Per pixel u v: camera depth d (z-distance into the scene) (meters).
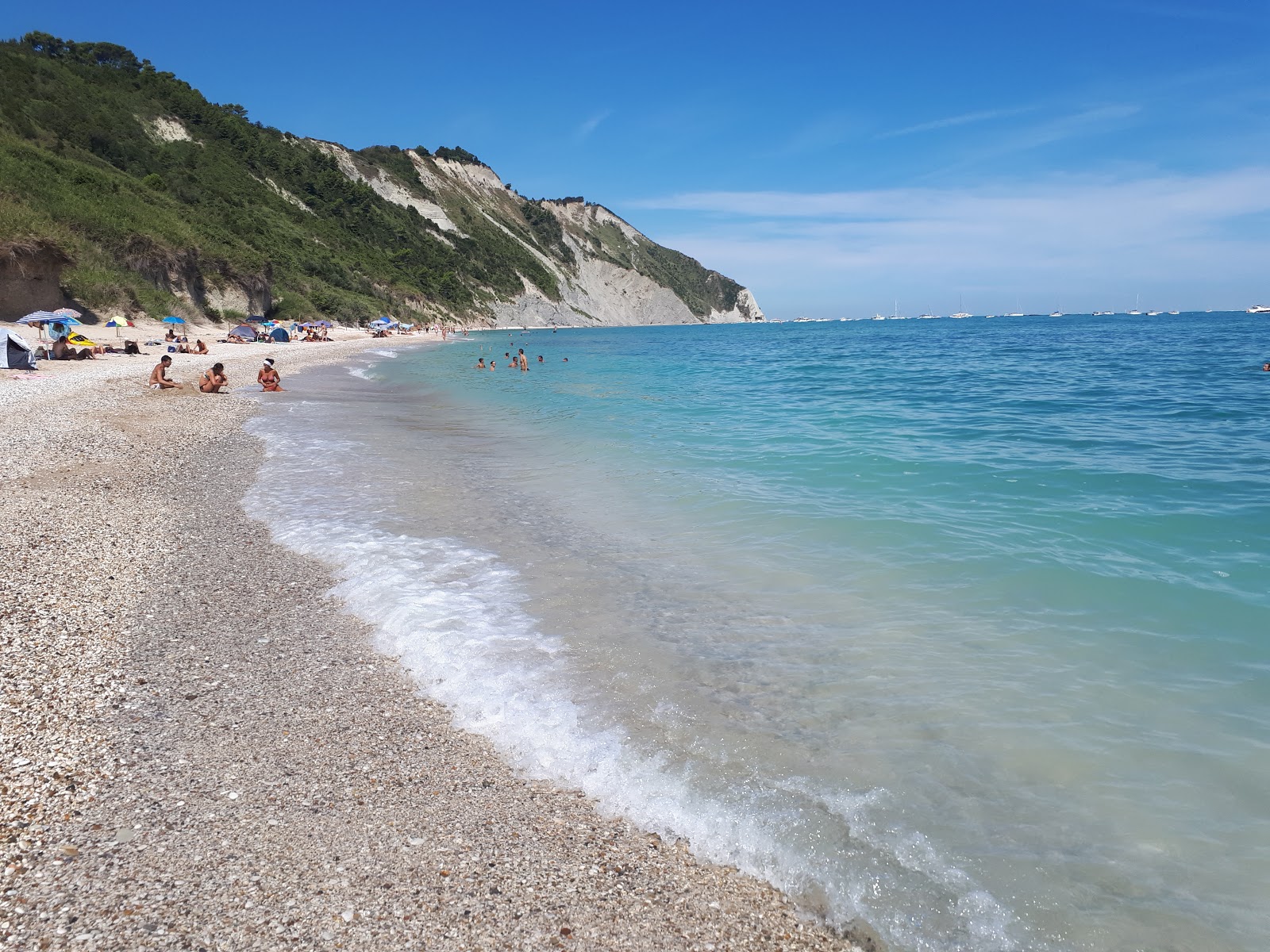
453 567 7.19
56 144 54.97
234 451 13.23
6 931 2.88
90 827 3.51
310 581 6.88
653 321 178.88
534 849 3.44
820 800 3.76
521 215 175.88
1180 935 2.91
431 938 2.91
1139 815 3.56
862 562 7.18
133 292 43.34
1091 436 14.26
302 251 80.25
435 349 59.81
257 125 111.44
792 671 5.06
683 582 6.76
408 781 3.94
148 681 4.96
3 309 35.34
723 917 3.08
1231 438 13.70
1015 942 2.93
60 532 7.96
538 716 4.57
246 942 2.87
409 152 159.12
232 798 3.76
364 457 12.96
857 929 3.02
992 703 4.57
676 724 4.46
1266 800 3.61
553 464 12.40
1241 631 5.39
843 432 15.22
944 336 84.94
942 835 3.50
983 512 8.80
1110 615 5.77
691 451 13.30
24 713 4.43
